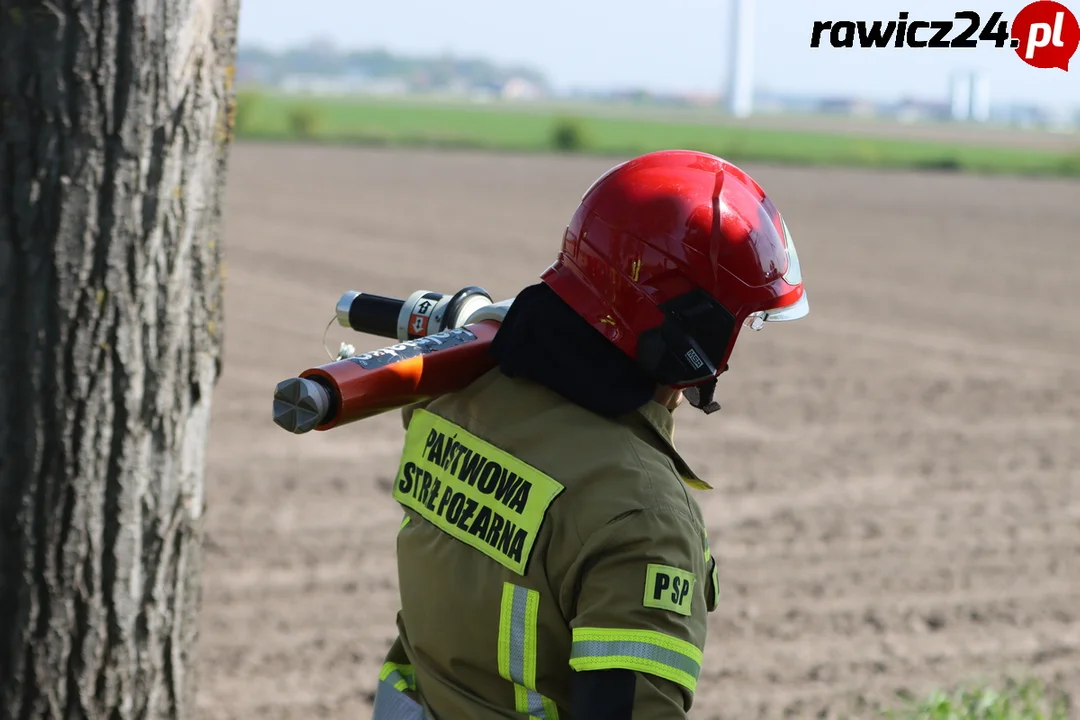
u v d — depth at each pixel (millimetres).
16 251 6453
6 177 6387
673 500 4734
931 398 28672
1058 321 40375
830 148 156125
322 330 33844
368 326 6133
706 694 13445
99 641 7012
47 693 6934
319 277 43500
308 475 20781
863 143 175250
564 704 4918
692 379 5105
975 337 36969
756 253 5223
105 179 6512
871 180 110500
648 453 4887
